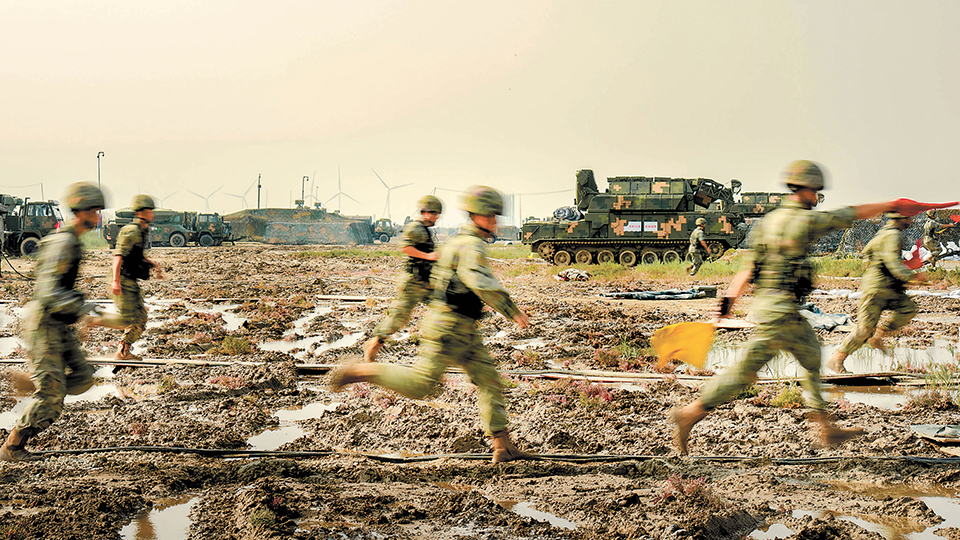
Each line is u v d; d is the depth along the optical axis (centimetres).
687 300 1977
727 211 3462
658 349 541
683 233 3384
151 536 447
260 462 580
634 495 500
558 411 757
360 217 8269
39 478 544
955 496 526
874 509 495
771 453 621
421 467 578
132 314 956
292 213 7762
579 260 3503
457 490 536
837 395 852
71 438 652
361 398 816
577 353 1139
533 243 3522
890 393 863
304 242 7650
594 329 1391
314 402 823
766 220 506
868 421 711
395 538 441
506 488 536
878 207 508
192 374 939
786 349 500
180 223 5831
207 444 643
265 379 896
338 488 532
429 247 767
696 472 570
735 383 504
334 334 1351
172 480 538
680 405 784
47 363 560
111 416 733
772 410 754
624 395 826
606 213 3419
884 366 1029
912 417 733
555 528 458
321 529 449
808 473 570
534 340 1290
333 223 7769
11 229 3597
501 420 569
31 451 605
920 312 1645
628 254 3453
